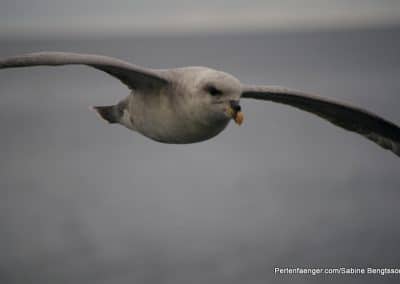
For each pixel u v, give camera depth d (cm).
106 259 2478
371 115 1070
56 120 6794
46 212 3138
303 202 3181
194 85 931
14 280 2338
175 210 3081
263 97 1077
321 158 4278
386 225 2811
